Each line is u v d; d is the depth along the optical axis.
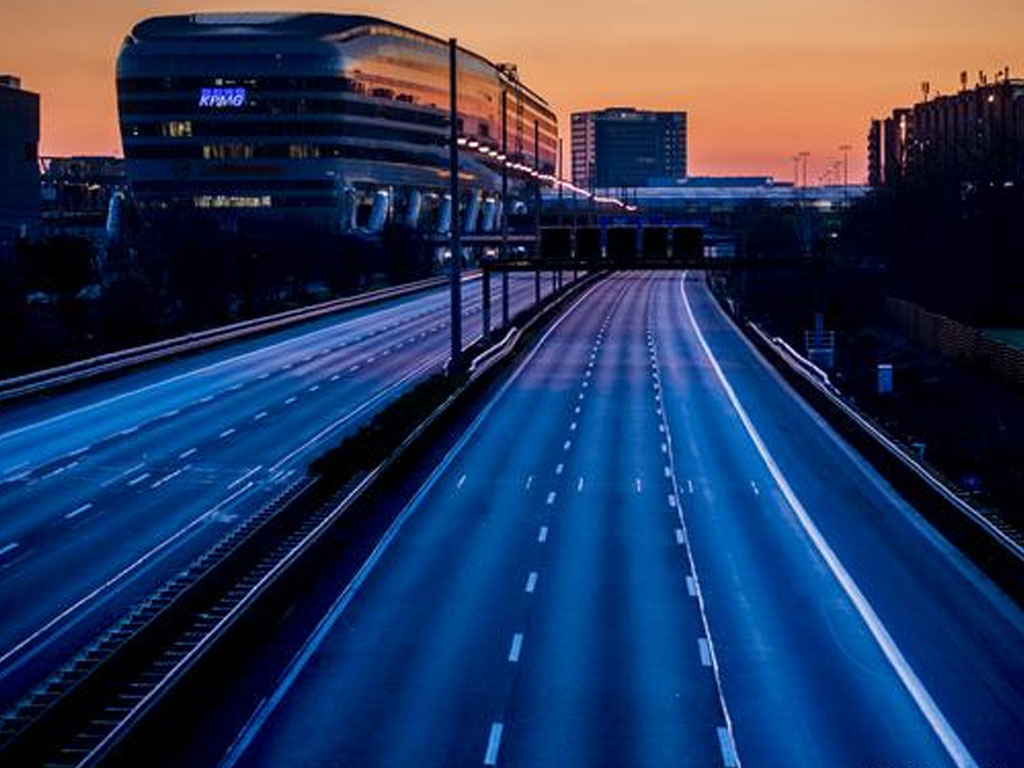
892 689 26.16
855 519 42.31
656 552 37.72
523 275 199.00
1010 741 23.47
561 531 40.47
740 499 45.50
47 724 22.22
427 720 24.38
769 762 22.41
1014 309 110.19
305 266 161.50
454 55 75.69
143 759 21.89
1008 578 33.66
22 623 30.81
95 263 126.25
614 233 86.81
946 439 65.31
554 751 22.86
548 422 63.59
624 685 26.30
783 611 31.69
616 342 107.12
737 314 127.25
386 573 35.28
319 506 42.22
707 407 69.00
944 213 156.50
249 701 25.44
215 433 58.66
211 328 105.94
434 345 99.56
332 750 22.92
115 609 31.95
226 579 33.09
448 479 49.16
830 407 65.00
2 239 162.88
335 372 82.25
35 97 191.50
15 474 49.25
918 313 109.75
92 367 77.00
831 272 149.38
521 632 29.88
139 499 44.84
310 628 30.25
